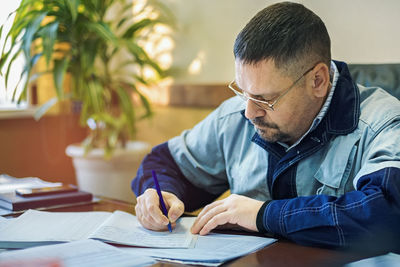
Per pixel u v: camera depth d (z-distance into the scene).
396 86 1.19
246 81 0.99
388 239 0.81
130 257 0.77
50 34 2.05
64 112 2.87
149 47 2.73
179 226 1.02
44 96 2.77
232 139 1.29
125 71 2.93
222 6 2.28
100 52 2.43
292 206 0.89
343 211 0.83
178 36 2.53
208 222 0.95
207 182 1.33
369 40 1.76
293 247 0.85
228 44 2.28
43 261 0.73
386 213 0.81
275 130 1.05
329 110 1.07
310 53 0.98
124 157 2.43
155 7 2.65
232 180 1.27
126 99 2.47
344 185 1.04
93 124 2.47
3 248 0.86
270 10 0.99
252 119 1.05
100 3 2.37
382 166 0.88
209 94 2.33
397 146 0.92
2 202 1.22
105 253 0.78
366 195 0.83
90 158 2.43
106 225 0.97
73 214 1.09
